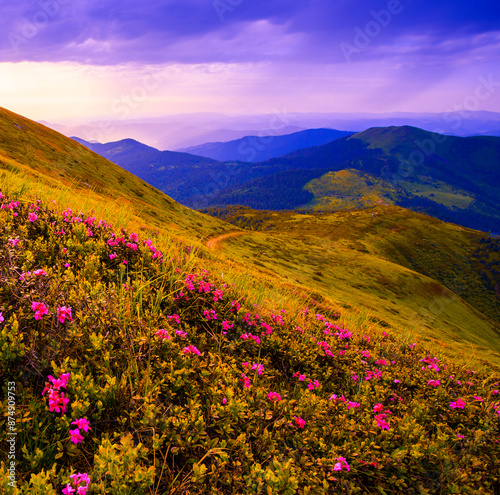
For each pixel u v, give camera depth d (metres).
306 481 2.78
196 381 3.53
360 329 9.73
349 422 3.69
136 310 4.23
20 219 5.48
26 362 2.85
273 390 4.22
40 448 2.41
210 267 8.23
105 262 5.48
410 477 3.18
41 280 3.61
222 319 5.34
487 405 5.02
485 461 3.61
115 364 3.26
